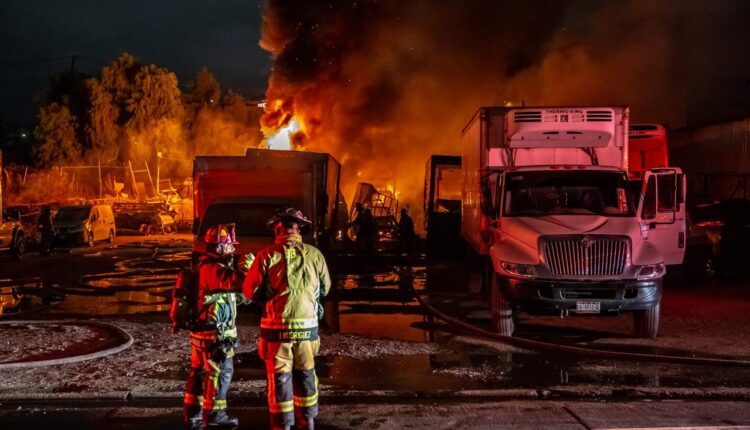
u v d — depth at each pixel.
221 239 5.20
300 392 4.97
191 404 5.30
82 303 12.51
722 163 22.50
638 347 8.49
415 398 6.47
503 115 11.09
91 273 17.30
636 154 14.00
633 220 9.16
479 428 5.54
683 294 12.79
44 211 22.20
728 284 14.21
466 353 8.22
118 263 19.73
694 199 19.03
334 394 6.49
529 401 6.36
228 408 6.20
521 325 10.09
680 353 8.12
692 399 6.40
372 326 10.12
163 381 6.89
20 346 8.32
